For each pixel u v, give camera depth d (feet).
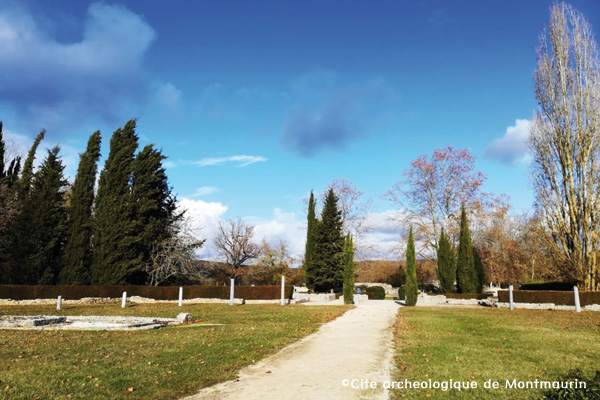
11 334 48.39
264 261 194.59
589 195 101.45
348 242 120.16
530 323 65.16
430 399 23.36
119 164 127.34
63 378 26.84
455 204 143.95
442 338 46.39
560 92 108.47
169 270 137.28
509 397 23.81
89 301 108.17
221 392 24.11
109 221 122.11
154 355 34.78
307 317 71.15
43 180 118.32
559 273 107.24
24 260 110.32
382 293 174.50
